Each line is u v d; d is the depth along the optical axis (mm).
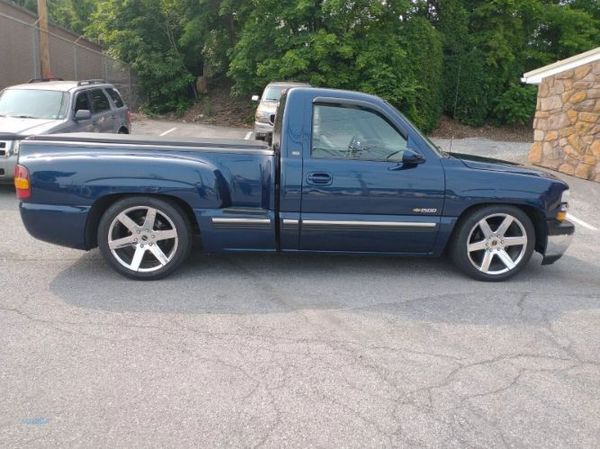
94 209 5027
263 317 4418
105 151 5039
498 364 3795
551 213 5367
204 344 3924
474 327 4375
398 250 5371
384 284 5270
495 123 24828
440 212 5230
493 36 23953
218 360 3703
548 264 5641
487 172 5266
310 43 20891
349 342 4039
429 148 5258
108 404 3164
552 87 12562
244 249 5270
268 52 22109
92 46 27453
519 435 3035
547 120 12781
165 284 5055
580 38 25375
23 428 2926
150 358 3699
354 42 20875
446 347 4016
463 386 3496
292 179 5055
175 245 5109
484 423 3125
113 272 5301
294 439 2924
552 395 3436
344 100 5145
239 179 5102
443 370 3684
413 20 21734
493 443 2961
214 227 5086
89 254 5828
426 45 21719
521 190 5266
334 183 5070
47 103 9578
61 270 5320
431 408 3246
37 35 19281
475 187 5211
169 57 25969
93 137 5363
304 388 3400
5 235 6422
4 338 3891
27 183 4914
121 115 11852
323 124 5133
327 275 5457
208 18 24828
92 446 2809
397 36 21312
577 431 3092
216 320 4328
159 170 4914
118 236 5117
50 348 3777
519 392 3453
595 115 11453
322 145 5125
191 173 4949
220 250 5266
